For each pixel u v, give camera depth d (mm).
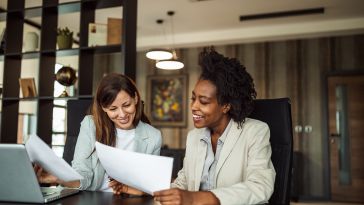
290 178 1161
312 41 4832
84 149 1368
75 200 943
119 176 961
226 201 837
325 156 4633
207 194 839
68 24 4555
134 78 2605
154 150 1489
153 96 5582
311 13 4070
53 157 922
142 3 3898
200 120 1063
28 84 2930
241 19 4340
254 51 5098
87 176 1303
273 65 4992
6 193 886
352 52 4633
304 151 4746
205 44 5148
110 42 2648
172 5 3963
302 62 4859
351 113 4582
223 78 1043
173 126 5430
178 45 5227
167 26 4719
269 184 950
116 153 892
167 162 820
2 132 2857
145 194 1056
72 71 2791
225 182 1077
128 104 1340
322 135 4684
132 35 2588
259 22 4500
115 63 5781
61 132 4586
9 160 846
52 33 2857
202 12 4172
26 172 854
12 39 2918
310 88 4793
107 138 1386
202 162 1145
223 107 1083
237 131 1109
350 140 4555
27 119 3916
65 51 2719
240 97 1090
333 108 4668
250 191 889
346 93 4633
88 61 2779
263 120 1245
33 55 2852
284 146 1193
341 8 3992
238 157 1081
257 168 1005
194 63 5398
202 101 1046
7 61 2898
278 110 1229
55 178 1040
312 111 4754
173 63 3525
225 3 3879
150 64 5656
